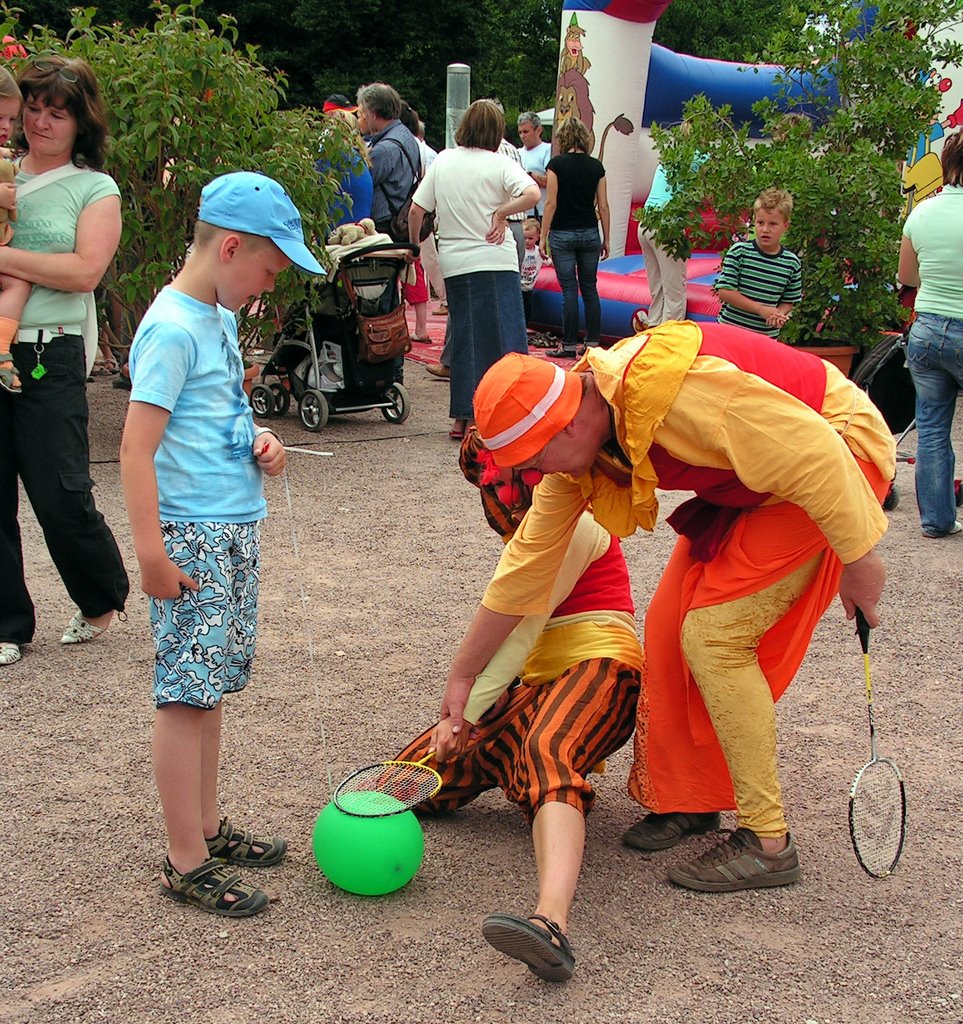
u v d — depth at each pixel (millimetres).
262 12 33531
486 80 38562
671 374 2684
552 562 3006
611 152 13188
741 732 3084
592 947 2855
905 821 3238
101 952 2799
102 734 3926
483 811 3568
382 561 5793
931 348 6105
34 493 4371
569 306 11219
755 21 36750
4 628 4520
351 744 3910
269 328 7930
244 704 4191
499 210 7582
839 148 9383
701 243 9930
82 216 4297
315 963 2773
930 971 2803
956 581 5703
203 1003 2625
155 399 2707
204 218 2816
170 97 6969
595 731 3088
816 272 8797
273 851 3199
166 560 2752
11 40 7012
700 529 3092
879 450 3002
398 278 8219
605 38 12781
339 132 7984
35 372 4254
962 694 4418
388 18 34250
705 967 2793
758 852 3135
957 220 5934
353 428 8578
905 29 9727
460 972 2752
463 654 3152
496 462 2729
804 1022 2607
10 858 3191
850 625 5129
